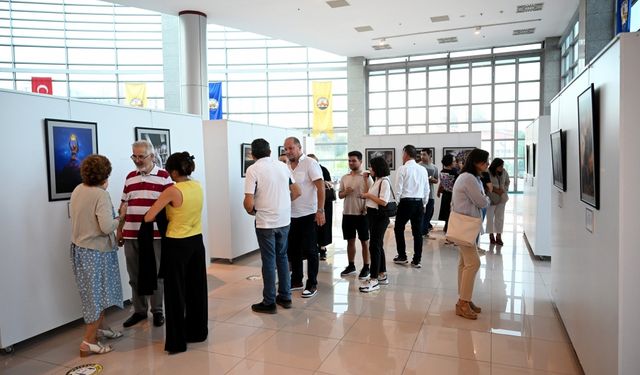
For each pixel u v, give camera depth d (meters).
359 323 3.81
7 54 18.09
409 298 4.48
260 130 6.76
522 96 15.82
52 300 3.54
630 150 2.03
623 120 2.04
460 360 3.09
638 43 2.00
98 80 18.59
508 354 3.18
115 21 18.17
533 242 6.30
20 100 3.30
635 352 2.06
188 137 5.15
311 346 3.35
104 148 4.01
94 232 3.18
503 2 10.37
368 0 9.85
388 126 17.64
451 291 4.71
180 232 3.21
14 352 3.30
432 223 9.68
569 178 3.38
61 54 18.25
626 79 2.02
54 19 18.02
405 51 15.68
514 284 4.93
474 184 3.70
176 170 3.21
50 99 3.52
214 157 6.01
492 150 16.42
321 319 3.91
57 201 3.58
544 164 5.92
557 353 3.19
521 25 12.53
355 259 6.32
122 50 18.42
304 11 10.48
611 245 2.20
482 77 16.22
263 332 3.63
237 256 6.21
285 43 18.61
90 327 3.21
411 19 11.43
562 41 13.89
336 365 3.04
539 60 15.41
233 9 10.13
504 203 7.02
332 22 11.47
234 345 3.39
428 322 3.81
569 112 3.37
